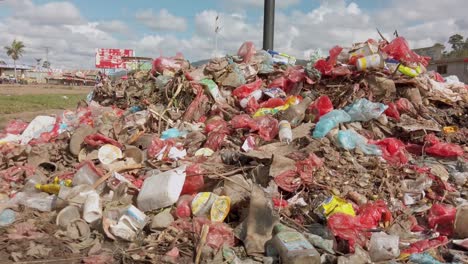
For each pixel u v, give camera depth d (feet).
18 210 18.69
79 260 14.82
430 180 19.79
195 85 29.55
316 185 18.72
